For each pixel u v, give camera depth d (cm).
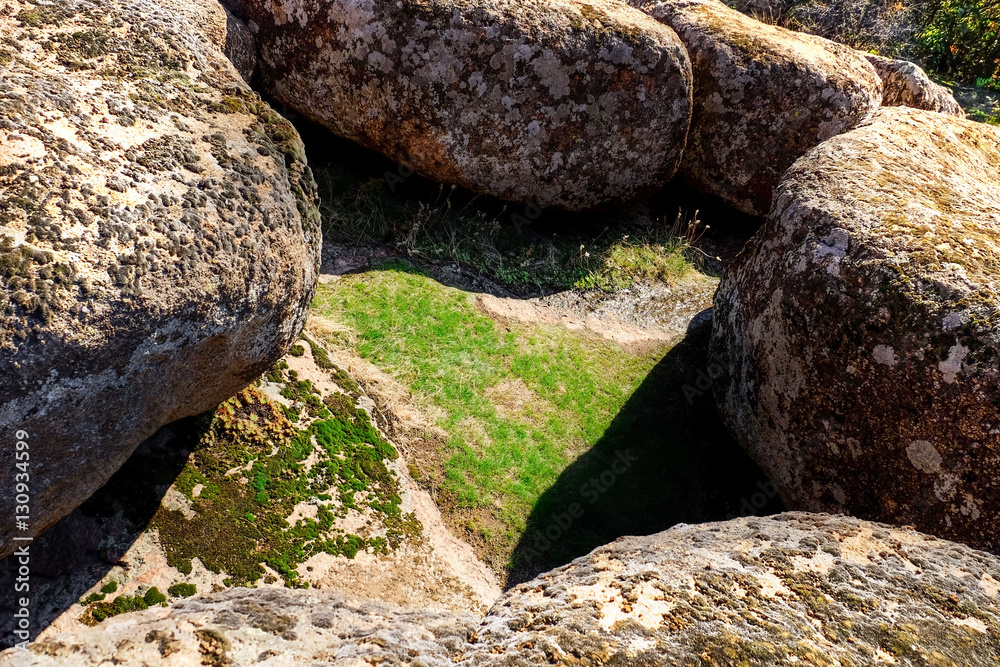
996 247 350
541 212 599
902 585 228
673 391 494
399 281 490
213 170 259
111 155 231
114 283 212
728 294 468
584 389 472
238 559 302
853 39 1015
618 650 182
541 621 200
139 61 272
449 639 207
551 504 399
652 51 524
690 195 682
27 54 244
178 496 308
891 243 349
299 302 291
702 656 182
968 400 299
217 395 285
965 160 506
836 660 187
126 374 223
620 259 588
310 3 477
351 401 392
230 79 305
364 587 318
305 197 298
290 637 194
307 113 529
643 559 234
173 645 178
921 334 318
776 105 608
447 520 374
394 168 562
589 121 530
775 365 393
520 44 489
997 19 982
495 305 512
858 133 489
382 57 483
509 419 433
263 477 332
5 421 195
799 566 232
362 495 353
